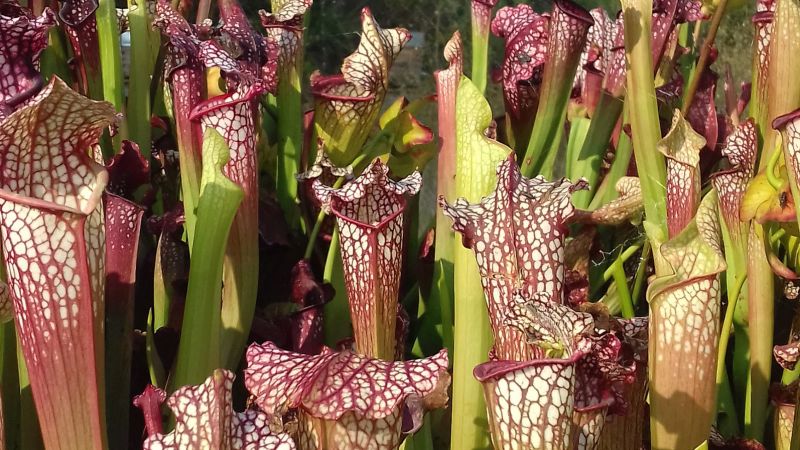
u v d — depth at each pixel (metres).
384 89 0.66
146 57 0.63
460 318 0.48
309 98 1.18
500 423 0.40
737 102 0.83
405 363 0.39
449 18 2.26
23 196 0.37
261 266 0.66
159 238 0.59
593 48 0.77
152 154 0.70
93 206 0.38
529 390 0.39
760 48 0.63
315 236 0.63
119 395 0.51
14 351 0.48
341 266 0.60
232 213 0.46
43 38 0.44
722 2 0.64
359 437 0.38
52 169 0.38
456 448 0.49
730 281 0.63
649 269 0.70
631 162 0.76
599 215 0.63
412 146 0.69
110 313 0.51
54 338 0.38
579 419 0.43
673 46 0.77
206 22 0.65
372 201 0.51
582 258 0.64
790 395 0.57
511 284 0.43
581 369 0.44
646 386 0.50
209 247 0.46
